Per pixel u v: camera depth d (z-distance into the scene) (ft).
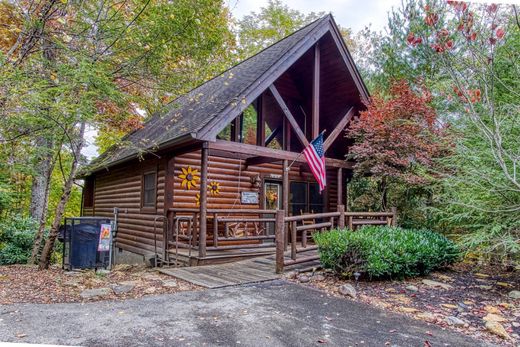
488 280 20.40
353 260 18.92
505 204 19.79
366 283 18.89
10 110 18.83
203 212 24.00
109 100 24.36
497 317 13.97
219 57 54.34
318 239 20.36
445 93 24.47
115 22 22.08
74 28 22.04
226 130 32.55
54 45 21.71
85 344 10.65
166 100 30.55
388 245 19.42
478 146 22.68
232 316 13.37
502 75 25.61
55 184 50.65
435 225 30.27
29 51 20.99
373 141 30.91
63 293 16.55
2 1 21.65
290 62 27.86
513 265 22.39
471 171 20.02
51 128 21.86
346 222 26.43
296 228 22.26
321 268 21.98
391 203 33.55
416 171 30.71
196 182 30.89
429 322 13.46
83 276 20.66
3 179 37.17
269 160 30.94
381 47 43.37
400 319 13.61
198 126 23.20
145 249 31.60
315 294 16.70
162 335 11.45
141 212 32.99
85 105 20.88
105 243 23.59
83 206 47.93
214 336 11.46
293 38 31.94
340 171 33.63
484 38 17.25
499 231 19.60
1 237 31.99
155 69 24.86
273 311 14.06
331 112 38.47
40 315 13.21
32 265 27.20
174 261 26.61
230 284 18.31
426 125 30.09
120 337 11.23
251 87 25.31
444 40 16.53
